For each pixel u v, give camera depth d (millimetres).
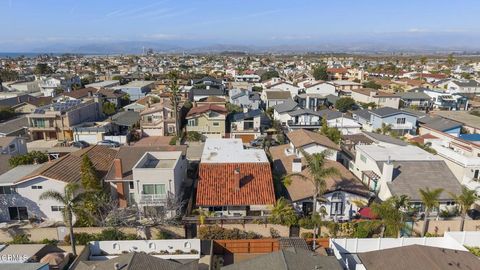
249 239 28500
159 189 31641
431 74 138000
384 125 60312
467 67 179250
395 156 38125
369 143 49719
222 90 96188
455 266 21391
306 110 66312
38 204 31359
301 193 32781
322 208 32531
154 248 27812
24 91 98250
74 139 58812
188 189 36562
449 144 49500
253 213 31641
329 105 84750
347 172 37156
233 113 68688
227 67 195625
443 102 81812
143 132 61812
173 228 29500
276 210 29625
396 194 32188
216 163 35219
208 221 29984
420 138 54656
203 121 61906
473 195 30188
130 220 31109
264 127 65125
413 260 21859
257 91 99562
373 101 82500
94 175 31562
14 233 28844
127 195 33125
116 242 27438
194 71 171000
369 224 28875
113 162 36250
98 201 29984
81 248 27984
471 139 50781
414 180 34094
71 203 27297
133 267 21078
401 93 86562
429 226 30062
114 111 75375
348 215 32688
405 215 29281
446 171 35406
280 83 94250
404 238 26906
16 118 69375
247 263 22078
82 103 67625
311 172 29141
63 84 103188
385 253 23297
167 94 82250
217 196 31422
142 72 162625
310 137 42906
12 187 30906
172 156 36438
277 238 28766
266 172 34219
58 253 26375
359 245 26719
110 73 156000
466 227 30281
